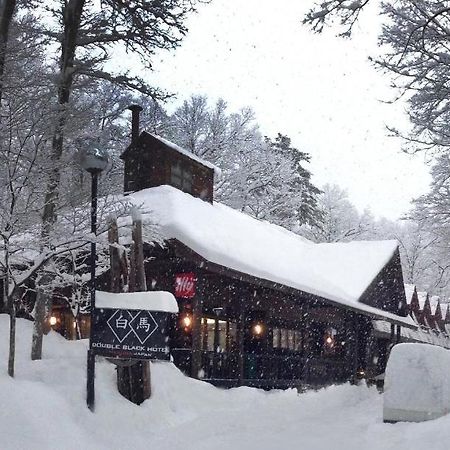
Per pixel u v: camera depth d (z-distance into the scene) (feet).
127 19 56.29
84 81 56.75
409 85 57.52
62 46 54.03
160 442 30.71
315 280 82.02
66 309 69.92
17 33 48.44
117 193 54.54
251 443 26.78
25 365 37.40
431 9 53.83
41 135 37.88
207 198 80.94
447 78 56.95
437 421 25.21
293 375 76.54
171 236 55.21
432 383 27.91
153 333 34.24
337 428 28.50
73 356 43.91
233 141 136.56
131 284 39.40
